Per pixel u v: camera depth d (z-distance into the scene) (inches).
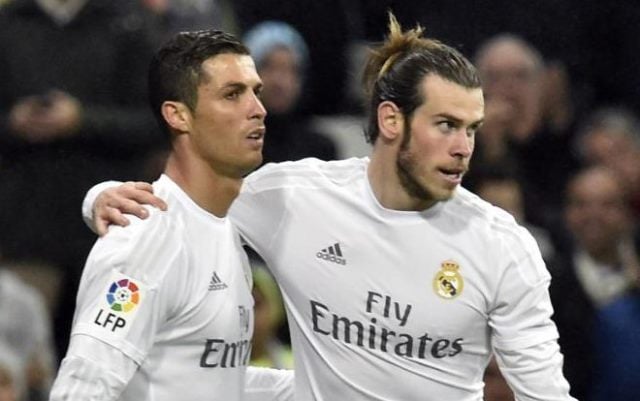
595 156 1595.7
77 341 714.2
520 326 784.9
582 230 1363.2
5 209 1252.5
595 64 1700.3
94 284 722.2
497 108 1435.8
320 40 1518.2
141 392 735.1
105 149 1258.6
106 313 715.4
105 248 727.1
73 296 1274.6
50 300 1262.3
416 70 772.6
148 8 1331.2
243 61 753.6
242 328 767.1
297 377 818.8
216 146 749.9
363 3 1540.4
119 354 713.0
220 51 751.1
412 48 786.8
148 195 743.7
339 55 1521.9
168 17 1365.7
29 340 1211.2
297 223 804.6
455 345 795.4
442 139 767.7
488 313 792.3
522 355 782.5
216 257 756.6
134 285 719.7
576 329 1192.8
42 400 1216.8
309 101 1509.6
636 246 1371.8
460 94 764.6
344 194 800.9
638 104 1744.6
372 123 797.9
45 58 1258.6
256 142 753.6
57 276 1262.3
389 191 789.9
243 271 775.7
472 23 1603.1
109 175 1256.2
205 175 757.9
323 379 807.7
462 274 787.4
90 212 759.7
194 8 1407.5
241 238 815.7
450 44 1593.3
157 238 733.3
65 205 1253.7
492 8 1615.4
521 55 1499.8
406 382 796.6
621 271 1352.1
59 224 1254.9
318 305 803.4
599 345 1280.8
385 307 791.7
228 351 757.9
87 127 1248.2
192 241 748.6
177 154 760.3
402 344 792.9
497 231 789.2
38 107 1242.0
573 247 1349.7
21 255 1252.5
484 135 1312.7
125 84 1270.9
